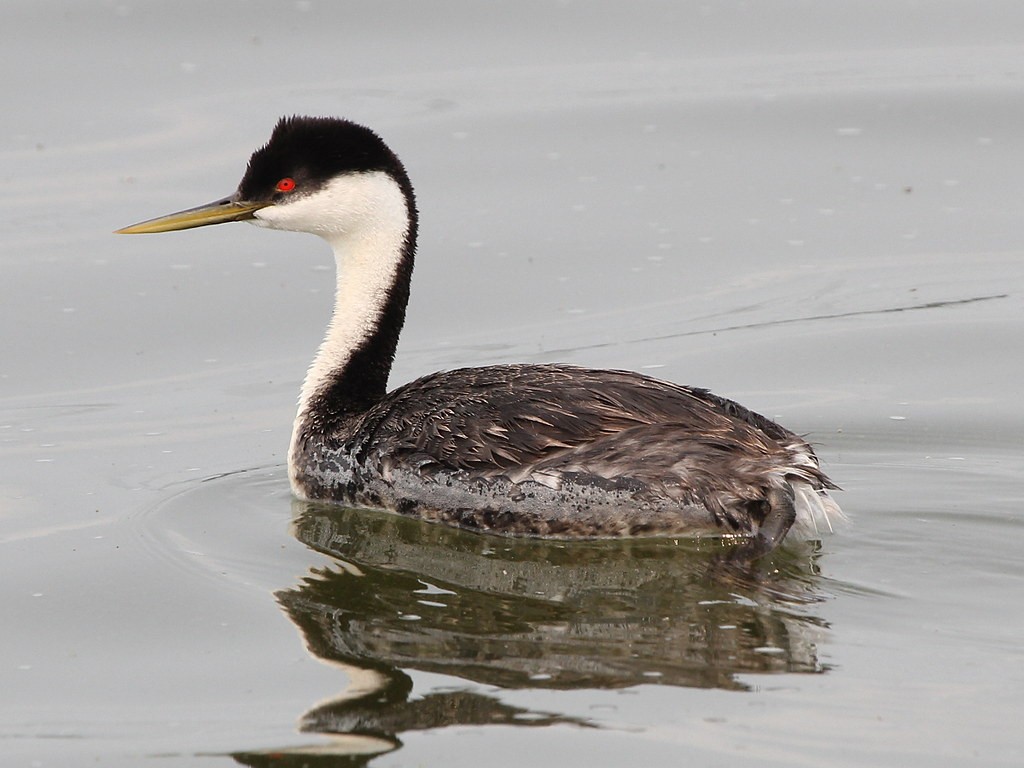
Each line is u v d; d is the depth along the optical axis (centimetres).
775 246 1959
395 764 903
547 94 2353
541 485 1228
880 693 966
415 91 2345
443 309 1831
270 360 1719
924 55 2484
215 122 2214
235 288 1884
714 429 1219
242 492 1388
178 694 1006
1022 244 1944
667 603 1120
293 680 1019
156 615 1127
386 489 1304
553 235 1988
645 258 1934
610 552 1214
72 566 1216
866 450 1452
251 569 1208
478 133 2219
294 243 2034
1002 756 890
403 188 1430
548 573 1186
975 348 1694
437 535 1270
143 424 1561
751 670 1005
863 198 2072
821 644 1038
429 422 1284
